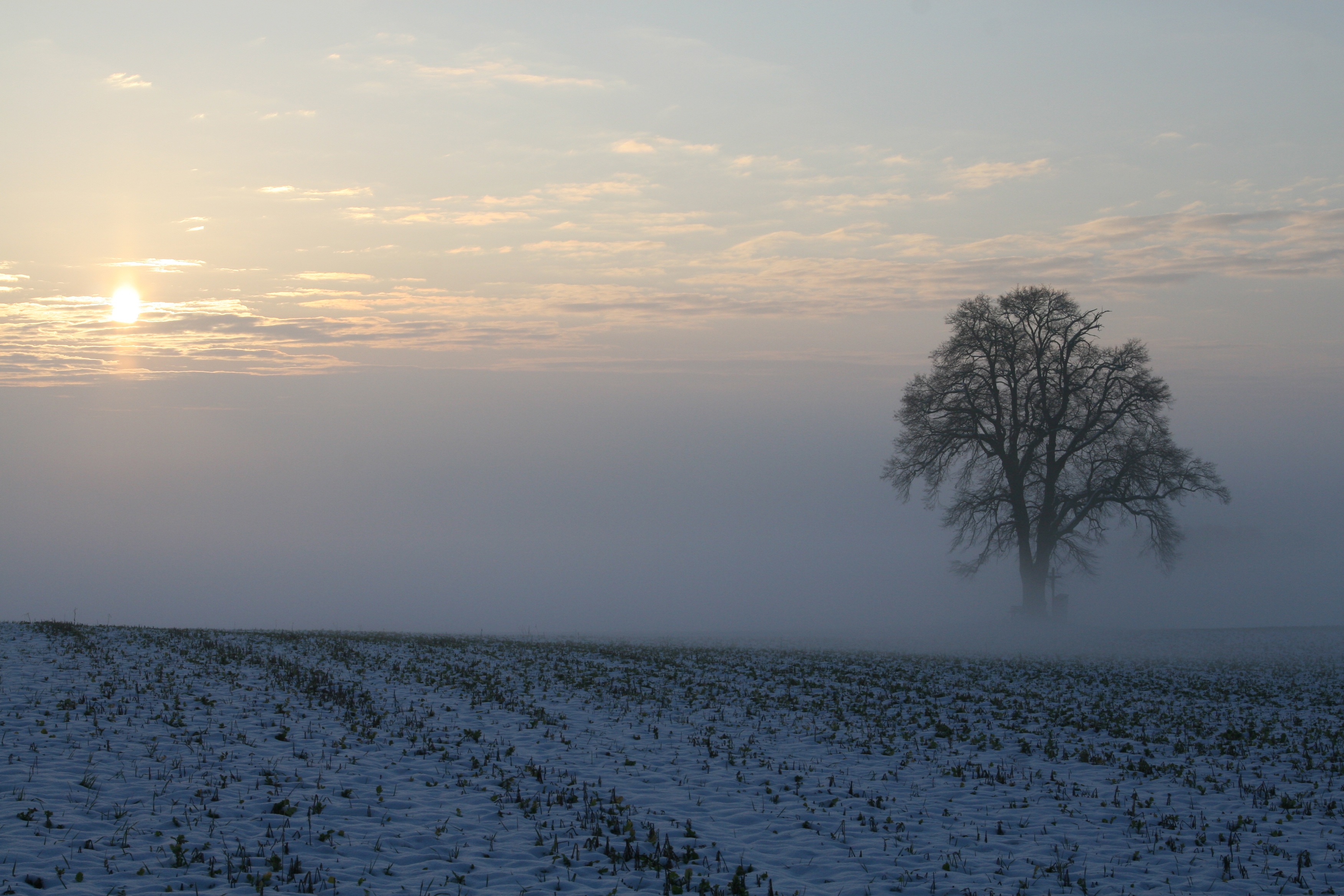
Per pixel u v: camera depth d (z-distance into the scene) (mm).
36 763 11453
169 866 8367
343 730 14750
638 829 10492
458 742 14594
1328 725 18453
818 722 17781
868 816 11453
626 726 16625
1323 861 9742
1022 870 9438
